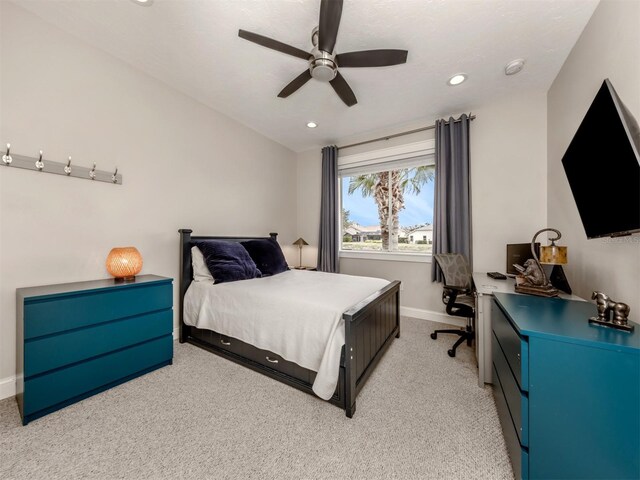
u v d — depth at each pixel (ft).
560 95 7.39
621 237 4.51
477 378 6.38
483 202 9.52
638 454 2.80
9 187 5.49
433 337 8.70
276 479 3.67
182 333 8.38
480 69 7.43
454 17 5.62
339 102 9.41
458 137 9.83
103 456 4.03
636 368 2.81
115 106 7.20
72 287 5.71
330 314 5.36
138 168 7.74
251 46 6.68
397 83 8.12
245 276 8.43
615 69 4.63
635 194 3.58
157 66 7.54
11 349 5.47
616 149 3.92
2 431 4.51
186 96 9.06
